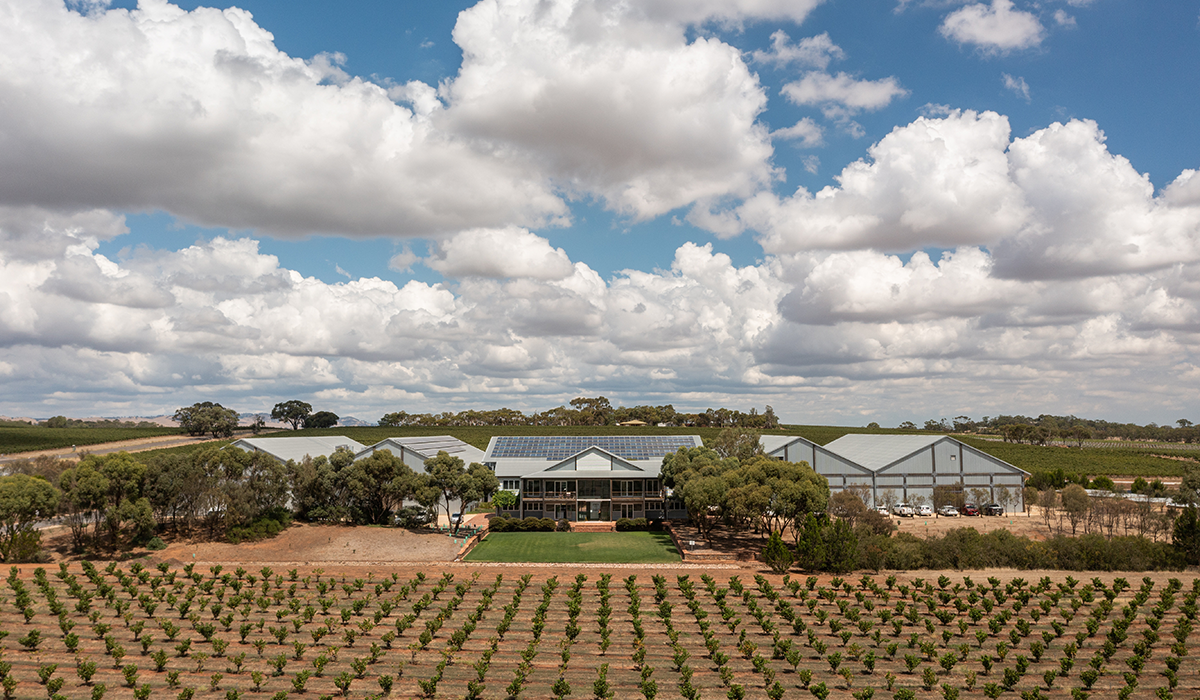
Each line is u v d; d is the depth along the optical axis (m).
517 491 96.06
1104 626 48.03
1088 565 64.31
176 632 43.44
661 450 110.75
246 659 40.78
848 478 101.56
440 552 70.88
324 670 39.38
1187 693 37.41
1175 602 53.28
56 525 76.44
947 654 40.34
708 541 77.69
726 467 86.25
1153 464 162.75
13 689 34.66
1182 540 66.69
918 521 91.75
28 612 45.88
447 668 39.88
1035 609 48.97
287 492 81.31
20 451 155.75
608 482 95.69
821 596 53.84
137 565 57.88
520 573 61.22
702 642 44.84
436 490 79.75
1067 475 127.19
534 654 41.72
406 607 51.25
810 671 38.66
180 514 76.44
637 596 51.50
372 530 77.69
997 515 97.50
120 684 36.38
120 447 169.75
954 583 59.00
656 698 36.34
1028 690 38.06
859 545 65.25
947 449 102.19
